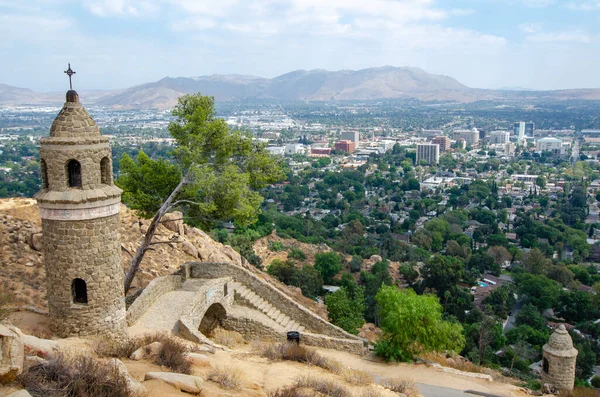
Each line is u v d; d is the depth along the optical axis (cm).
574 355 3144
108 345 1920
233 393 1596
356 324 4203
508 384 2908
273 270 6312
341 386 1889
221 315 3120
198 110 3136
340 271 8088
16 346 1277
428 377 2767
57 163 2059
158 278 2977
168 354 1794
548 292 8175
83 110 2123
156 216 3022
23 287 2923
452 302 7425
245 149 3338
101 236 2145
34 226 3606
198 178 2977
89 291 2136
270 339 2998
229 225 9438
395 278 8556
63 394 1262
